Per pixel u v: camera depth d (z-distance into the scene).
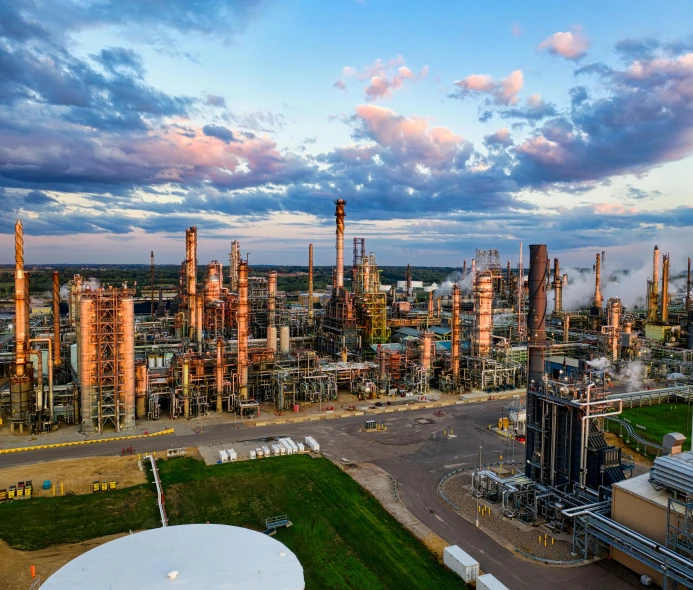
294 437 110.50
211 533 50.72
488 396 146.62
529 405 82.94
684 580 52.84
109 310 113.06
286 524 71.38
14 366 114.75
